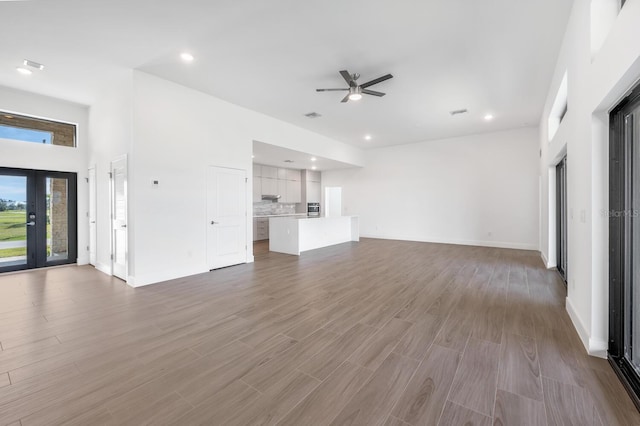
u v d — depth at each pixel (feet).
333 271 15.17
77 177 17.07
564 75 10.24
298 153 22.30
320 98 15.56
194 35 9.90
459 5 8.32
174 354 6.83
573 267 8.77
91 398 5.27
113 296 11.12
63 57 11.37
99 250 15.99
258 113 17.99
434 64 11.75
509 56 11.08
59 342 7.41
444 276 14.06
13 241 15.31
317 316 9.13
